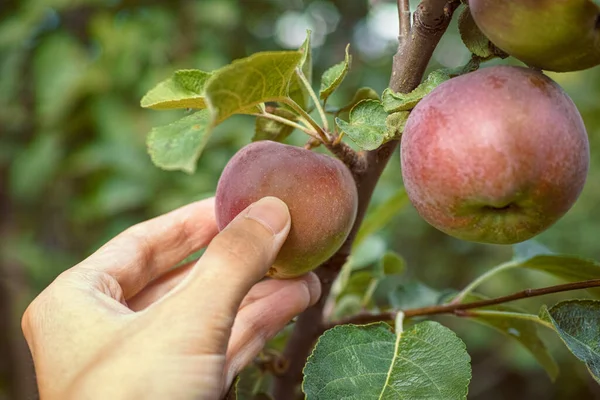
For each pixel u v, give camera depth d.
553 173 0.23
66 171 0.69
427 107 0.25
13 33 0.67
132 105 0.68
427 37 0.28
